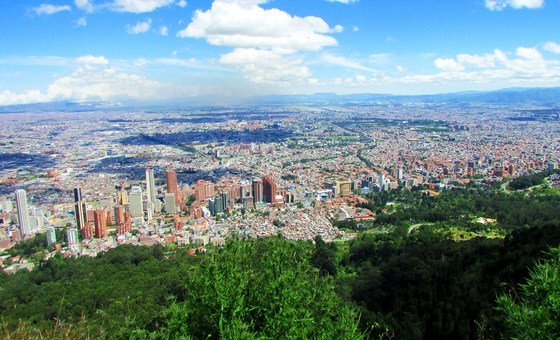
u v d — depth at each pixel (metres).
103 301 41.88
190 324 11.96
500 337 14.87
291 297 12.07
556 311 11.41
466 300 30.11
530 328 11.45
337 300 14.01
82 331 15.62
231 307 11.67
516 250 36.97
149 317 24.84
